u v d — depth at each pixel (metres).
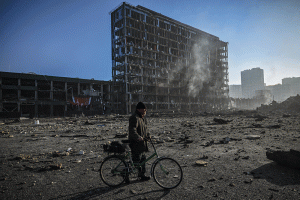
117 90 63.69
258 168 4.36
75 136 11.37
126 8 61.84
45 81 49.97
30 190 3.59
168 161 3.59
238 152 5.96
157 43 70.44
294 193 3.04
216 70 92.69
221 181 3.69
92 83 56.06
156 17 71.19
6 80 46.91
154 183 3.76
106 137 10.52
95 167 5.02
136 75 62.97
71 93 55.69
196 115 36.41
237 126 13.75
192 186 3.51
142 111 3.86
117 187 3.61
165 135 10.50
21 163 5.63
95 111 48.81
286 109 37.19
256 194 3.07
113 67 65.06
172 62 74.75
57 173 4.62
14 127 18.55
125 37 60.47
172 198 3.04
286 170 4.13
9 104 45.03
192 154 6.02
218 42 95.88
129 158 3.73
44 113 49.38
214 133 10.62
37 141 9.80
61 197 3.25
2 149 7.80
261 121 17.41
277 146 6.59
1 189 3.66
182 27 80.56
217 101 92.94
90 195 3.29
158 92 70.44
